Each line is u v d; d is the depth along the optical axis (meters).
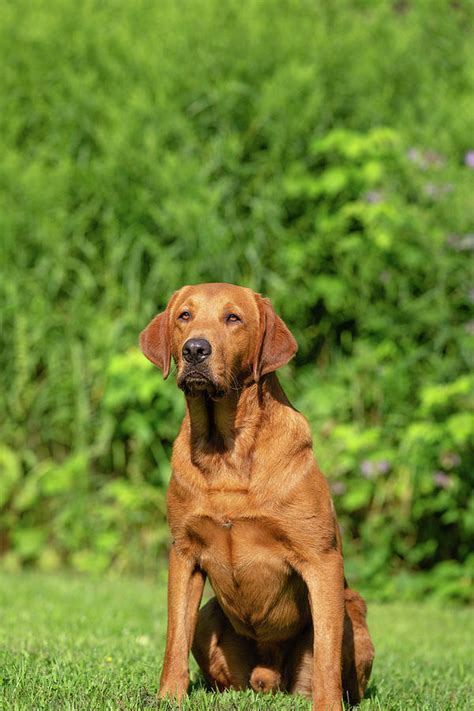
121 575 11.62
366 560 11.30
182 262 11.47
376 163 11.53
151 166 11.48
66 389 11.63
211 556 5.38
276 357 5.61
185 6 12.98
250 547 5.28
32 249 11.92
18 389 11.54
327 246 11.72
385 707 5.40
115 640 7.16
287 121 11.66
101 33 12.59
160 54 12.25
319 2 13.41
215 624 5.81
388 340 11.36
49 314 11.65
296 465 5.29
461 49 13.26
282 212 11.72
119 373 11.09
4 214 11.68
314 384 11.70
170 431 11.44
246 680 5.84
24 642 6.64
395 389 11.27
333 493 11.23
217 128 12.15
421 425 10.76
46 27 12.59
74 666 5.72
